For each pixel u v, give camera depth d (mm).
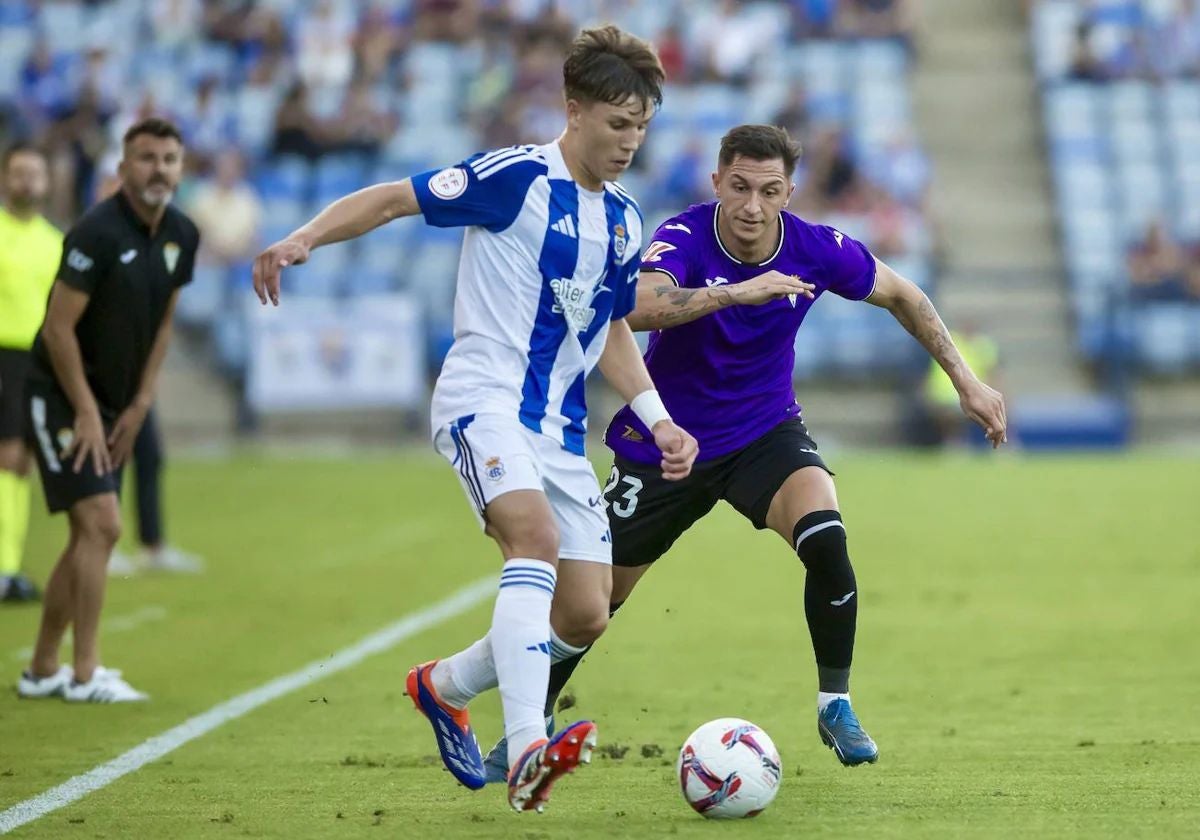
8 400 37000
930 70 104062
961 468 71438
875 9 102500
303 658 30062
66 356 25312
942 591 38312
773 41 100188
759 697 26125
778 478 20734
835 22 102125
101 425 25672
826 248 21078
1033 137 99688
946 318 88312
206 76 96562
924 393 81438
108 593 38531
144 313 26062
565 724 23953
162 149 25438
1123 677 27547
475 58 98062
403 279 86438
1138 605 35875
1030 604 36250
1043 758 21000
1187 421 83500
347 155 92625
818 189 88562
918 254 88875
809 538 20078
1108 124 97000
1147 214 92750
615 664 29406
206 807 18328
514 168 17359
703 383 21047
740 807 17266
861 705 25375
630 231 17938
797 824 17094
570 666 19109
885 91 98625
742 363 21000
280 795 19016
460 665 17938
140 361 26500
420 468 71000
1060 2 102938
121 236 25516
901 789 19094
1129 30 100438
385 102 96062
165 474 69000
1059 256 92125
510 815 17734
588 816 17656
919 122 100812
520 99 94250
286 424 80812
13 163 36938
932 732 23094
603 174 17516
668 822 17281
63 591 26062
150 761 21266
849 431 82812
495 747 19109
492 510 17000
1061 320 88312
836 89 98812
